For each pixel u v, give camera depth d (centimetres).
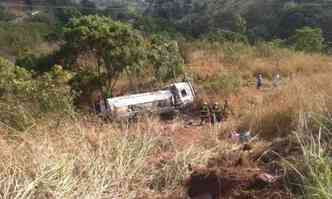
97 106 1166
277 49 2323
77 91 1263
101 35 1333
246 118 704
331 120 457
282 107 645
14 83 842
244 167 412
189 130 712
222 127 709
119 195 387
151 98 1149
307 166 360
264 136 609
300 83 855
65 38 1402
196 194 396
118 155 442
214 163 444
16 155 422
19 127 546
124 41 1365
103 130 550
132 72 1427
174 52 1594
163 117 1132
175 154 482
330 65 1872
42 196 354
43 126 530
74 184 371
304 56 2066
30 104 655
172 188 414
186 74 1602
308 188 329
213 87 1376
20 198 341
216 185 387
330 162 359
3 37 3089
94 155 445
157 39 1631
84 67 1384
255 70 1870
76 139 491
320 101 568
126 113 1032
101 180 391
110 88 1357
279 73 1814
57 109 654
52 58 1488
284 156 419
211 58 2091
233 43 2453
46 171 378
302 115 502
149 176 432
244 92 1359
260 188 370
